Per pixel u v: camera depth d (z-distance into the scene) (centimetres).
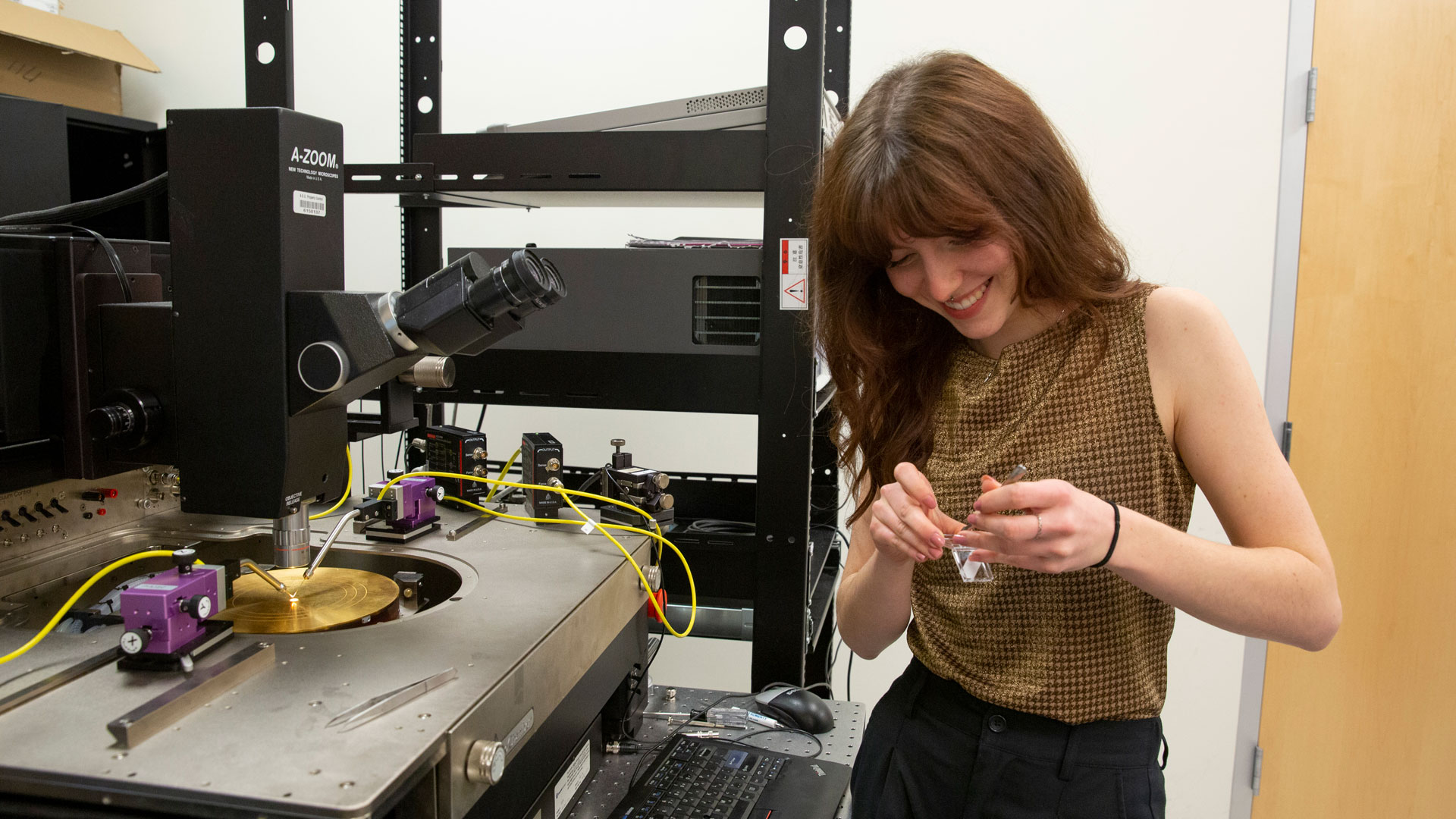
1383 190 209
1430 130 204
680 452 238
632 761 104
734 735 111
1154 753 86
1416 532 214
